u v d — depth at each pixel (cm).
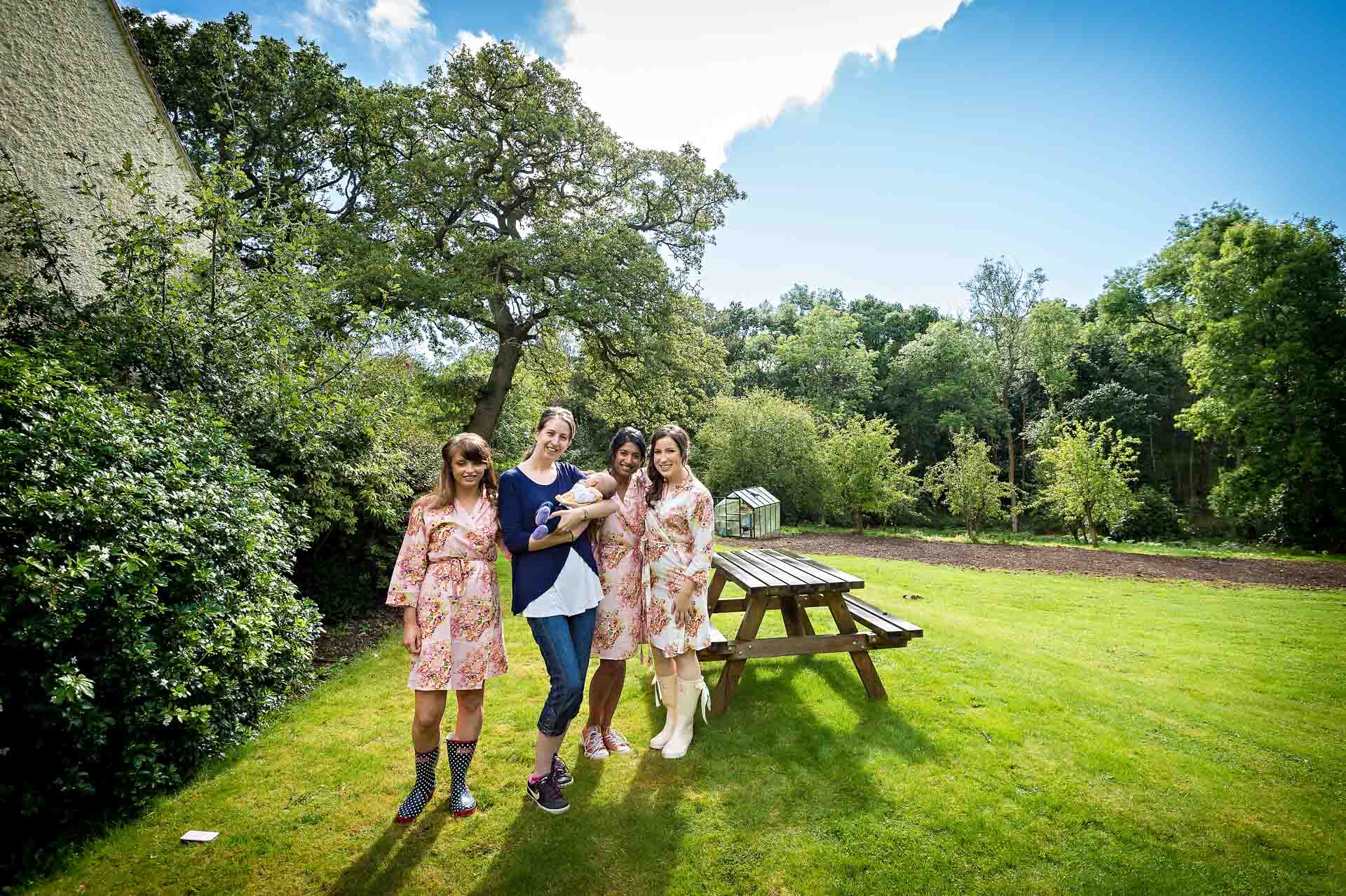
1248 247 1786
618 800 264
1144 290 2495
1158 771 298
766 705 366
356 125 1458
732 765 295
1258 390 1745
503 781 280
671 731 315
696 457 2381
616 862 224
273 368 538
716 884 213
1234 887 216
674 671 314
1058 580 931
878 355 3738
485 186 1384
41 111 611
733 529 1773
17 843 229
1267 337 1750
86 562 242
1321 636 589
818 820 252
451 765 253
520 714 358
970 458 1738
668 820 250
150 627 268
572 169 1459
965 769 294
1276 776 298
